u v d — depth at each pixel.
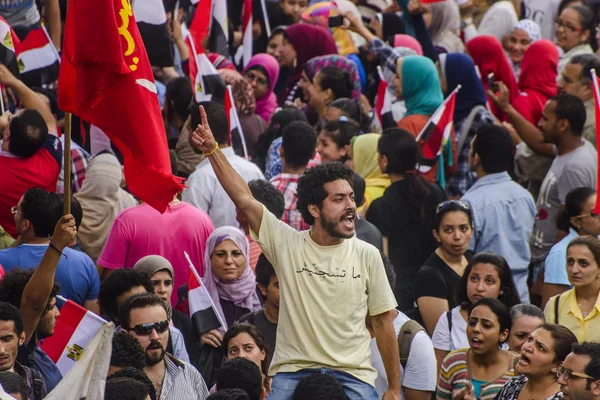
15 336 16.88
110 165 24.23
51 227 21.41
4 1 31.47
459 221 23.58
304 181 16.95
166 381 18.88
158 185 17.17
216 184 24.34
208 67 28.23
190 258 22.97
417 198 25.47
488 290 22.00
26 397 15.87
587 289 22.11
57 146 25.16
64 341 19.14
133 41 17.02
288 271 16.98
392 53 33.94
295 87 36.12
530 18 43.00
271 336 20.97
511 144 26.31
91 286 21.73
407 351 20.23
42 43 28.05
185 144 26.17
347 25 36.41
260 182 23.23
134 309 18.56
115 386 14.73
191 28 31.38
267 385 19.62
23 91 26.08
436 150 29.33
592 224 24.97
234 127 27.36
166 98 28.08
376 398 17.05
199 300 21.42
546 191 28.23
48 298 18.06
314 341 16.78
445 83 31.92
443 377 20.44
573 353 17.30
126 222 22.66
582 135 30.56
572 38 35.91
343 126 27.48
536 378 18.72
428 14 39.16
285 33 36.34
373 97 36.59
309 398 16.06
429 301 23.44
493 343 19.98
